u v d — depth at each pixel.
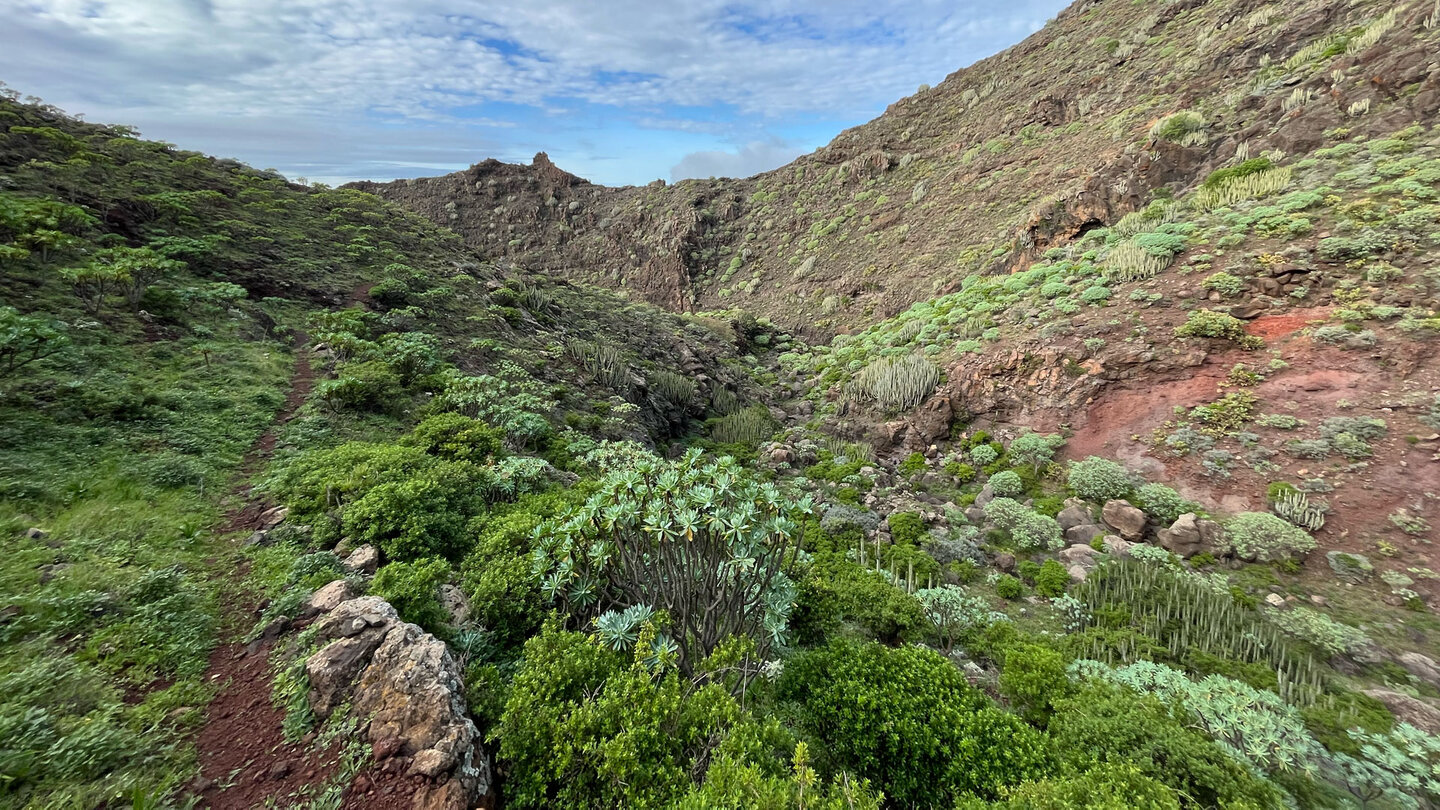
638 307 38.88
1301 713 6.28
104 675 4.20
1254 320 14.02
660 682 4.83
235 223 20.62
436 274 25.02
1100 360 15.26
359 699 4.15
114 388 9.36
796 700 5.71
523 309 24.89
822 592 7.53
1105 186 24.03
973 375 17.70
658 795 3.60
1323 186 16.12
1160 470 12.51
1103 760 4.63
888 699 5.16
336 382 11.52
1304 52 22.75
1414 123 16.41
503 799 3.86
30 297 10.98
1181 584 9.36
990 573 11.02
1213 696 5.73
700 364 28.72
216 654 4.87
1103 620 8.89
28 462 6.88
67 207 14.20
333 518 7.30
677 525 5.42
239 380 11.69
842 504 14.25
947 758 4.77
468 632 5.61
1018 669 6.51
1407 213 13.50
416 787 3.53
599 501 5.75
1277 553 9.79
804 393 26.94
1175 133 23.19
